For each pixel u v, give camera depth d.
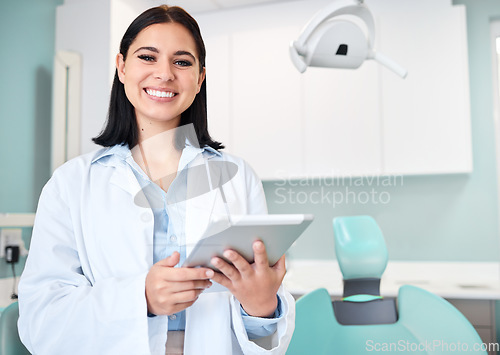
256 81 2.47
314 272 2.43
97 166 0.86
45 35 2.24
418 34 2.26
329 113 2.37
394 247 2.51
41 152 2.28
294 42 1.41
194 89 0.83
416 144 2.25
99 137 0.87
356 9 1.38
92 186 0.83
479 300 1.84
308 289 1.91
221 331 0.80
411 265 2.46
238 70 2.50
